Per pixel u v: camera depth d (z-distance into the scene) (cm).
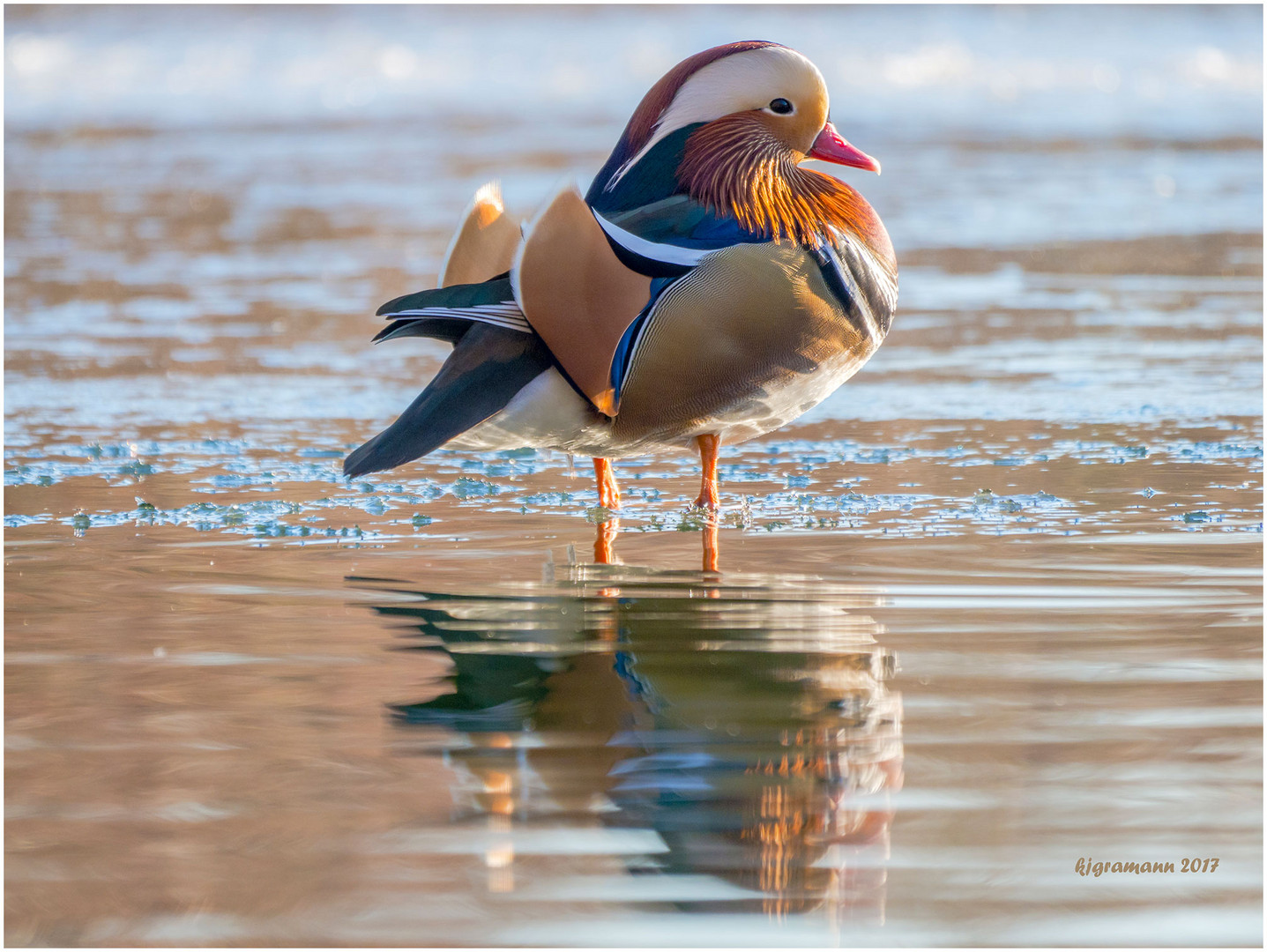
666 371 992
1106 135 3644
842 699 680
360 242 2472
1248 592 852
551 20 5069
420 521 1069
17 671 730
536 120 3953
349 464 951
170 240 2523
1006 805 576
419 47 4866
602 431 1024
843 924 498
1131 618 805
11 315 1975
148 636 786
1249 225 2531
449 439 957
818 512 1084
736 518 1070
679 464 1274
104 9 5016
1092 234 2462
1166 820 566
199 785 596
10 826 564
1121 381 1562
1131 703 675
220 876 526
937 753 623
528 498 1149
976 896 516
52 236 2556
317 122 4019
